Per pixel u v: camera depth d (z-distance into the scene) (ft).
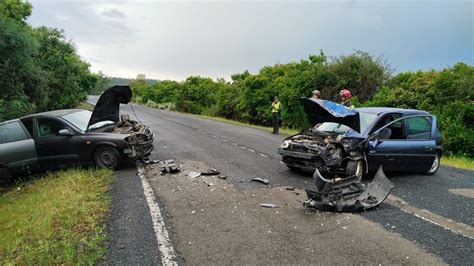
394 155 25.76
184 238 15.72
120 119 36.45
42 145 28.86
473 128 49.16
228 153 36.47
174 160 32.68
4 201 24.08
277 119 56.44
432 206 20.33
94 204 20.15
